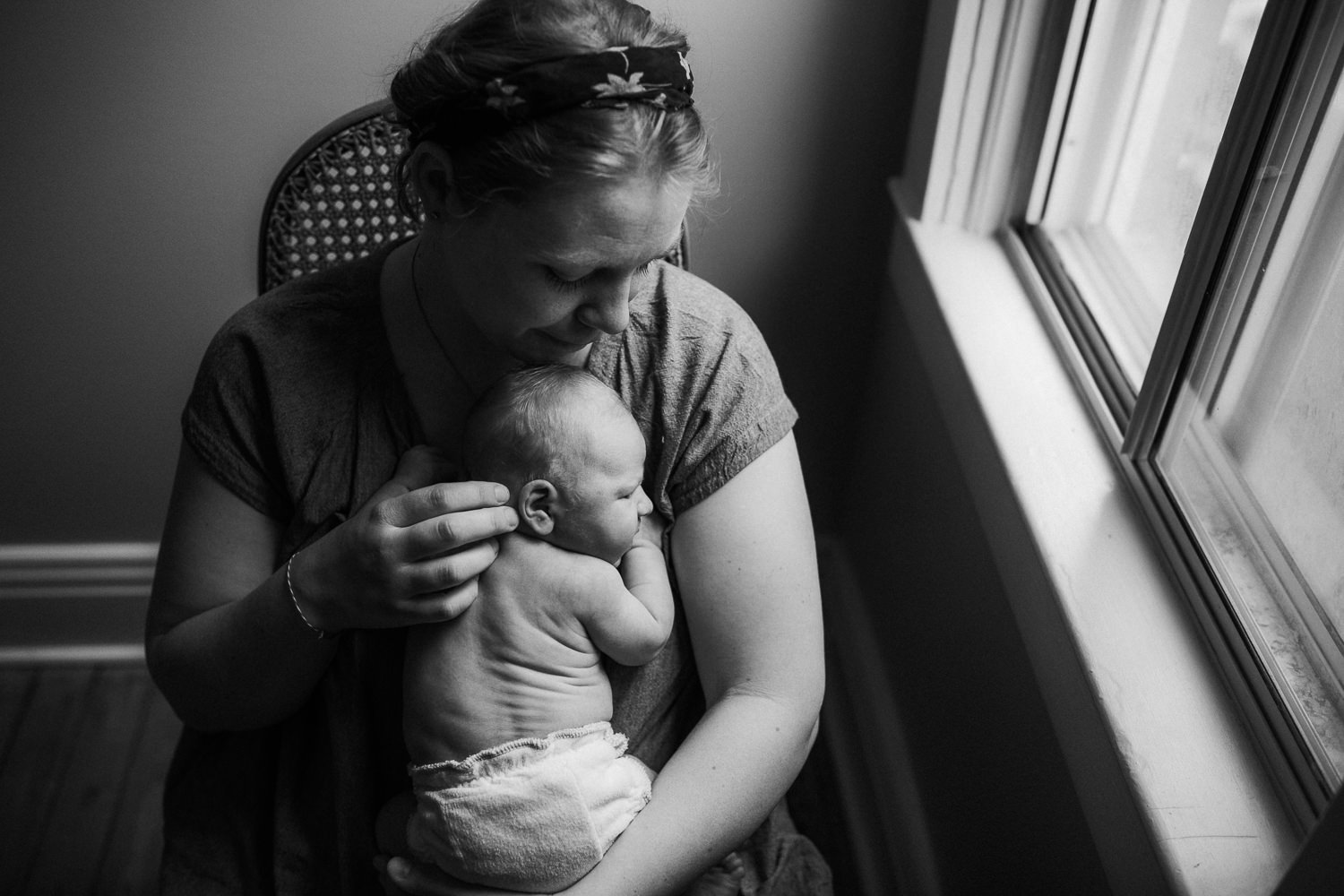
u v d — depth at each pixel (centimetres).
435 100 78
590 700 94
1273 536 92
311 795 103
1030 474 108
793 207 155
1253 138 83
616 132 73
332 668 100
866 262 161
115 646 192
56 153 142
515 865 88
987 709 125
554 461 90
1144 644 93
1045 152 128
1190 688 90
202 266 154
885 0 138
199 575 101
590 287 83
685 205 80
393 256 101
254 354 98
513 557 92
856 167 152
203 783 105
